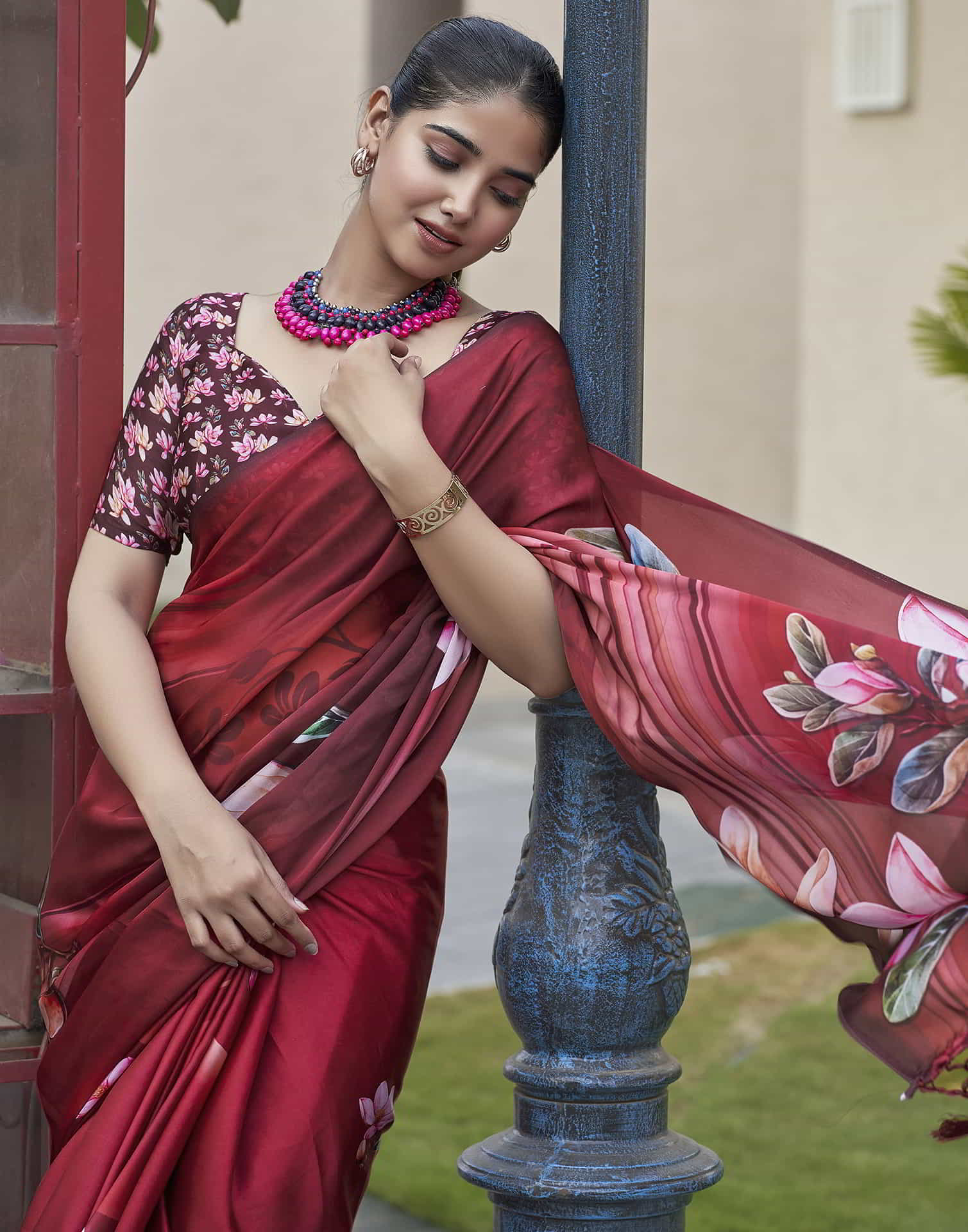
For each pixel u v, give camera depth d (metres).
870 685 1.63
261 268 7.89
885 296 7.07
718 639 1.62
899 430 7.09
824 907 1.63
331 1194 1.54
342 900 1.60
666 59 9.99
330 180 7.80
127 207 7.75
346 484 1.59
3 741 1.86
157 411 1.68
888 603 1.69
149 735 1.58
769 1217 2.86
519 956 1.78
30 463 1.80
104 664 1.62
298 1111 1.52
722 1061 3.66
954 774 1.62
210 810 1.54
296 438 1.61
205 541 1.66
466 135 1.57
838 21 7.04
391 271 1.68
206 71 7.73
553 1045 1.77
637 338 1.79
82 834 1.66
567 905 1.77
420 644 1.61
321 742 1.58
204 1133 1.51
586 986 1.74
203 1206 1.49
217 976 1.55
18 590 1.81
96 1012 1.58
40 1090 1.64
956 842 1.62
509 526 1.64
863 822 1.63
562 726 1.78
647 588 1.61
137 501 1.68
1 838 1.88
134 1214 1.47
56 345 1.76
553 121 1.62
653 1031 1.78
